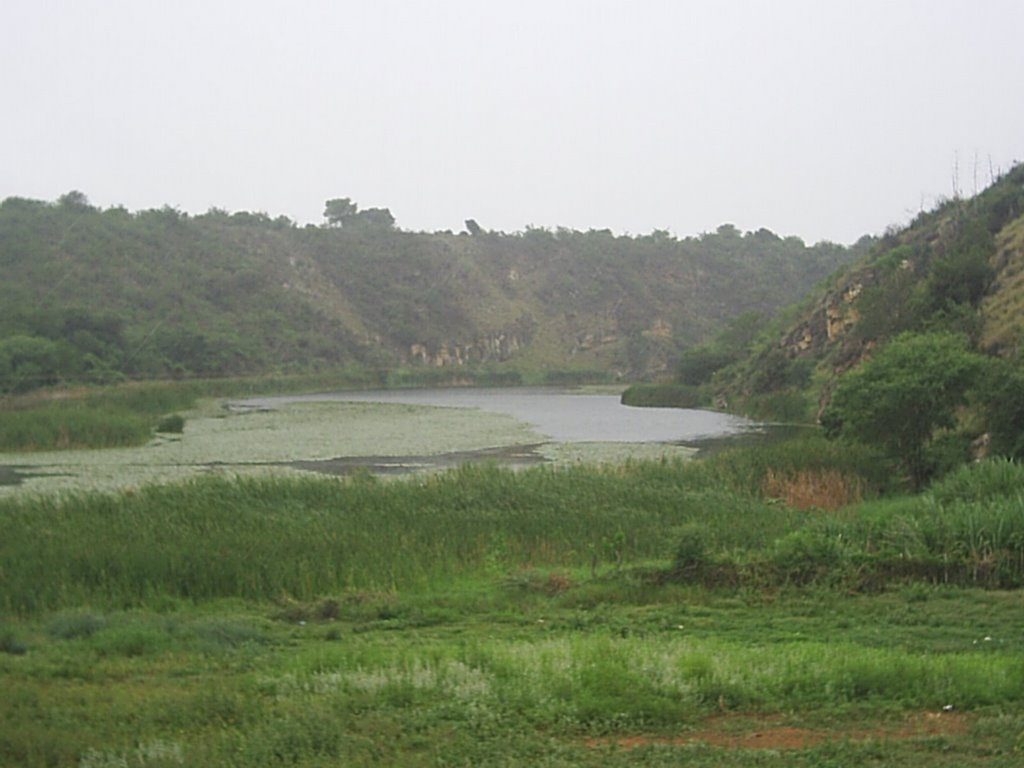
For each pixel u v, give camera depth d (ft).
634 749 28.09
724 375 267.59
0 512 68.85
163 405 217.15
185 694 33.81
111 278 316.40
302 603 52.06
